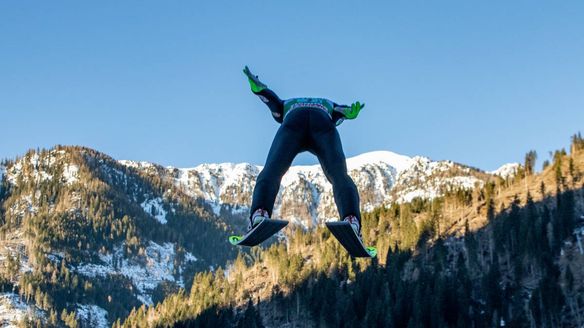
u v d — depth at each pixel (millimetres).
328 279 145750
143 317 186000
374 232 182625
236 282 175750
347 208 9328
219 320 154500
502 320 117812
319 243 185000
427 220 163375
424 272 136250
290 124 10172
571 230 138625
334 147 9969
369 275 143375
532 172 184750
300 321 141125
